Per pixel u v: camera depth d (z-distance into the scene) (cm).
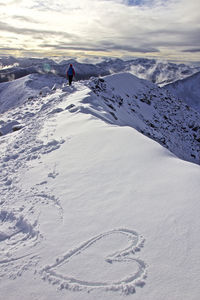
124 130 828
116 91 3294
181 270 314
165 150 661
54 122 1205
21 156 851
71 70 2439
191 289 288
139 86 4250
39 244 403
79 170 634
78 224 436
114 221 425
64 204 503
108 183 546
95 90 2447
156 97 4275
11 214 503
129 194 490
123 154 664
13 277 344
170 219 403
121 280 314
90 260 353
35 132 1133
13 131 1508
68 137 897
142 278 312
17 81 17025
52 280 330
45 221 459
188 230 374
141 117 3194
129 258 345
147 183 516
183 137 3669
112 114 1848
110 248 369
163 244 358
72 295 305
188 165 564
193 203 428
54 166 689
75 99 1767
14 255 387
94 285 314
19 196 570
